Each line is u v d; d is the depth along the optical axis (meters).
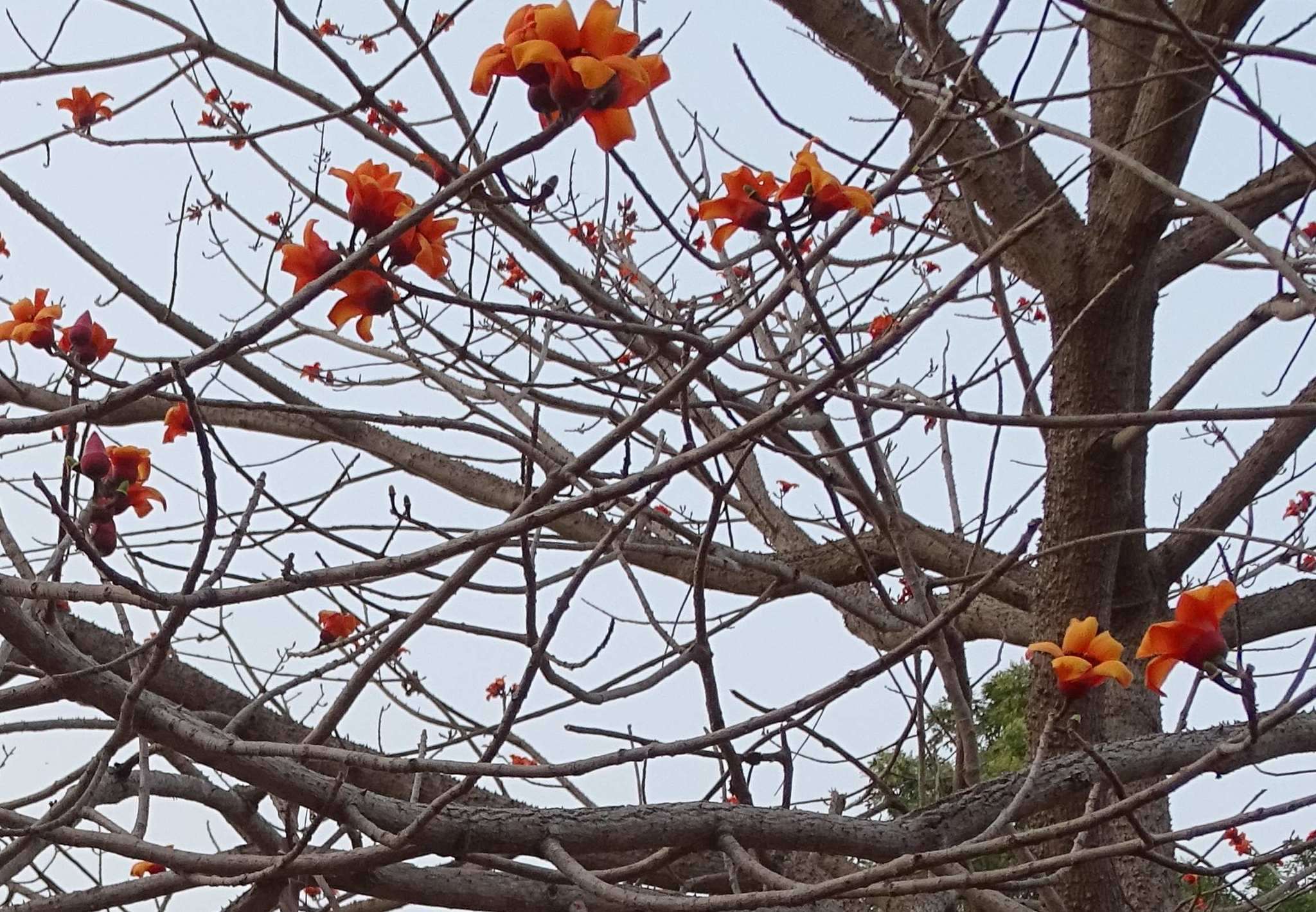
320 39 1.93
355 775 3.02
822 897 1.66
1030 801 2.60
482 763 1.81
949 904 2.95
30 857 2.67
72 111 3.12
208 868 2.35
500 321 3.02
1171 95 2.88
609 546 1.98
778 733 2.71
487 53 1.39
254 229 3.81
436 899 2.62
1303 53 1.73
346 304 1.57
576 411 2.97
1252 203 3.10
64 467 2.02
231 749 2.12
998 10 1.68
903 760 4.91
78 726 2.78
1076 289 3.34
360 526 2.74
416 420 2.04
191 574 1.63
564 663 2.83
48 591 1.78
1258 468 4.04
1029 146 3.30
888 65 3.02
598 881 2.07
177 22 2.78
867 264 3.45
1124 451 3.44
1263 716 1.69
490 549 2.14
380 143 2.51
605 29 1.35
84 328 2.02
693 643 2.69
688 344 1.68
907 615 2.62
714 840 2.44
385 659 2.32
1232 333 2.82
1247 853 4.40
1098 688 3.11
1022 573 4.19
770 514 4.73
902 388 2.94
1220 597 1.52
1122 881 3.76
